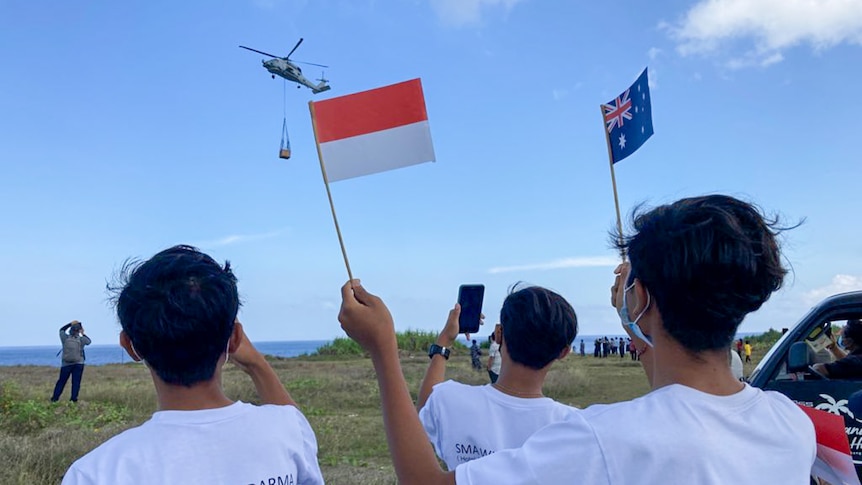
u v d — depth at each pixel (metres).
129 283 1.67
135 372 22.84
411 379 16.59
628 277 1.46
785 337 4.11
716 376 1.33
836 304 3.90
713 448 1.22
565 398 13.95
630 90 2.79
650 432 1.23
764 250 1.30
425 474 1.43
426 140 2.36
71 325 11.82
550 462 1.25
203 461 1.59
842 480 1.65
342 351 33.59
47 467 6.09
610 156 2.88
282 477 1.70
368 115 2.36
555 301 2.35
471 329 2.92
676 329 1.31
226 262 1.81
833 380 3.73
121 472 1.52
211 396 1.70
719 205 1.34
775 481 1.26
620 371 21.70
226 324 1.68
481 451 2.30
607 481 1.21
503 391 2.39
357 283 1.67
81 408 10.62
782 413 1.37
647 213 1.43
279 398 2.17
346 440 8.26
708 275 1.26
